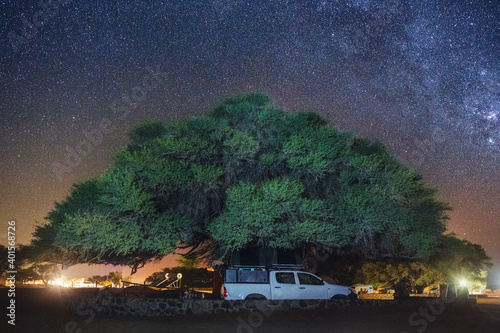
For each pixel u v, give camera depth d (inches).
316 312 633.6
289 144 780.0
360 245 829.8
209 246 936.3
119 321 564.4
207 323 548.1
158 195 771.4
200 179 739.4
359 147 909.8
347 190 783.7
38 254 810.2
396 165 862.5
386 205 770.2
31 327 501.4
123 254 757.9
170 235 745.0
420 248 801.6
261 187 722.2
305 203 717.3
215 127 778.8
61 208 811.4
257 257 824.3
